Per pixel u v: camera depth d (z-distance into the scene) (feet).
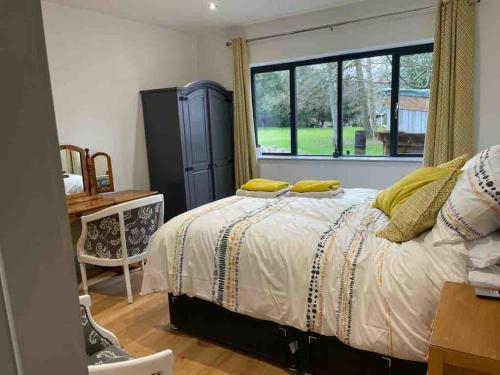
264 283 6.13
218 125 14.23
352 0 11.80
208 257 6.82
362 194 9.53
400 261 5.12
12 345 1.49
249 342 6.80
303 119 14.51
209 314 7.21
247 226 6.86
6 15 1.40
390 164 12.47
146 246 9.51
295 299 5.77
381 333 4.86
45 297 1.59
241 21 13.69
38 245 1.55
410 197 6.29
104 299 9.47
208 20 13.35
